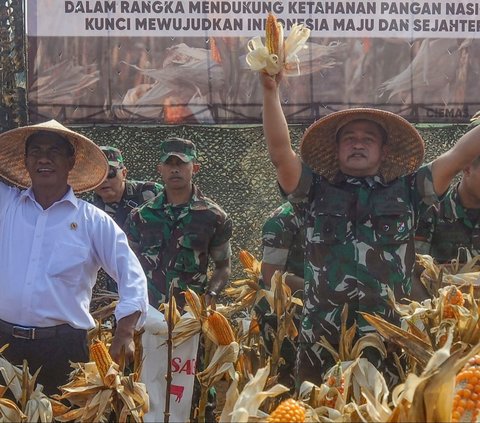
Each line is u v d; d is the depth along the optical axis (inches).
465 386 137.5
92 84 338.6
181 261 272.4
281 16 340.8
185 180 274.1
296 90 343.0
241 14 340.5
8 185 212.5
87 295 199.6
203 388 193.6
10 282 194.1
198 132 349.1
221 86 342.3
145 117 341.1
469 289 206.8
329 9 341.7
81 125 340.2
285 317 209.0
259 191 352.2
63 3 335.6
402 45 344.2
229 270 282.0
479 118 233.8
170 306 176.1
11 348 194.5
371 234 191.9
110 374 172.1
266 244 243.0
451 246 234.2
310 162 203.5
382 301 191.2
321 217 194.5
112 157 308.3
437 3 343.9
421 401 126.2
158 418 202.2
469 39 345.1
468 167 223.6
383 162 203.6
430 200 195.6
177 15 340.2
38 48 335.3
